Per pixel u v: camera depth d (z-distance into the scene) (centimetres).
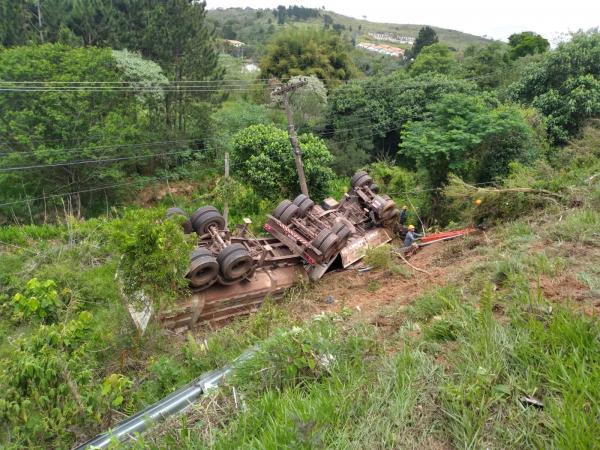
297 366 382
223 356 539
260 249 929
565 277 477
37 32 2383
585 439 250
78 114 1839
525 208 930
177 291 702
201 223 928
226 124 2698
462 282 579
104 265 1173
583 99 1778
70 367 421
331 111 2847
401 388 334
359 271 945
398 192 1688
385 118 2661
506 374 325
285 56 3819
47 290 599
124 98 2112
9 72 1789
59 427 375
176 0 2378
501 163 1483
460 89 2583
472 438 280
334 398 327
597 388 283
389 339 443
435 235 1120
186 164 2456
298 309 758
